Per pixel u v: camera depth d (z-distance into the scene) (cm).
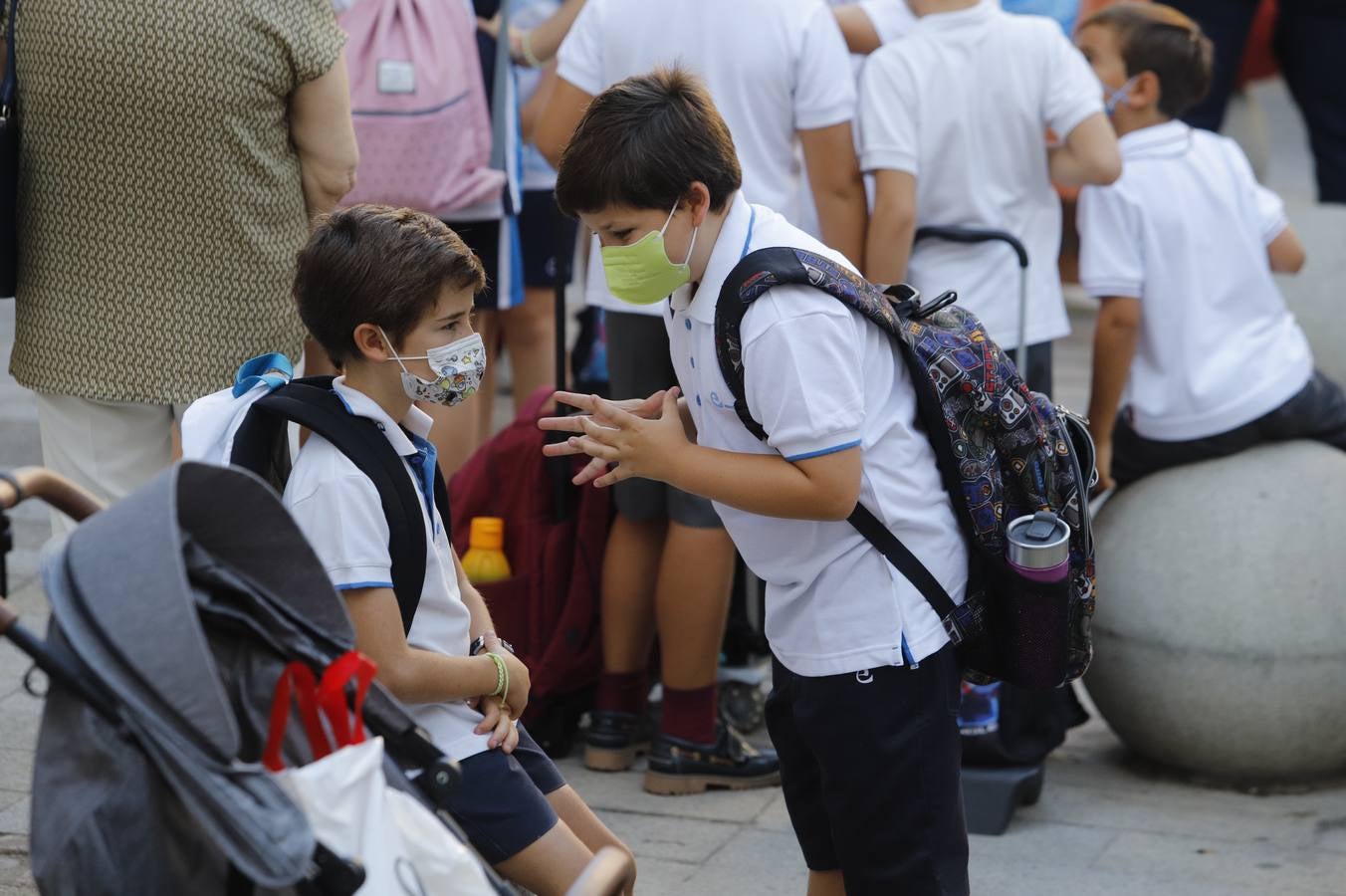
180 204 607
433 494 439
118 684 300
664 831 660
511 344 1023
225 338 620
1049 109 692
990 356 453
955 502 458
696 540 674
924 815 458
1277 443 734
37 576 880
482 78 823
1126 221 718
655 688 786
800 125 684
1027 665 465
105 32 589
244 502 323
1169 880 621
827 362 423
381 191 773
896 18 745
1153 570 705
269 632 339
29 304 623
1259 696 687
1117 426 767
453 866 327
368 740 354
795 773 502
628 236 432
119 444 638
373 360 423
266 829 296
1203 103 1269
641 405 472
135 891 304
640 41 681
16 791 637
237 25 597
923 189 699
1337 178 1305
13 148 609
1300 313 1192
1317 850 650
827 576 454
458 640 441
